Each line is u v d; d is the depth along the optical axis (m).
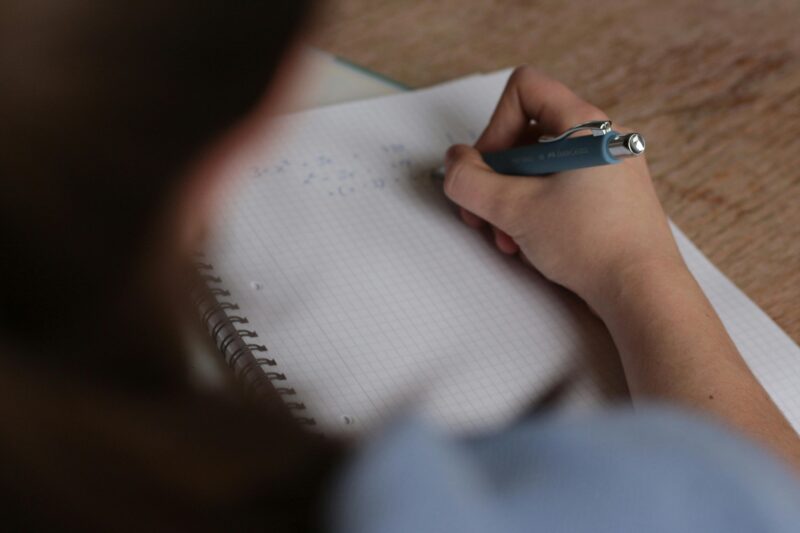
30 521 0.35
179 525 0.35
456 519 0.40
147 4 0.29
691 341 0.74
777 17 1.20
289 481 0.37
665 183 0.97
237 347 0.67
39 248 0.31
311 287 0.81
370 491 0.39
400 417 0.42
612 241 0.81
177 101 0.30
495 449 0.43
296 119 0.97
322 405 0.72
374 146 0.96
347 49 1.11
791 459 0.67
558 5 1.19
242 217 0.87
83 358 0.33
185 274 0.36
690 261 0.89
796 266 0.89
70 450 0.34
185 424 0.35
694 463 0.43
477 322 0.81
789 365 0.80
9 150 0.30
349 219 0.88
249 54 0.30
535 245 0.83
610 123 0.79
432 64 1.10
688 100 1.07
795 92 1.09
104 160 0.30
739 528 0.43
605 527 0.41
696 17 1.19
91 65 0.29
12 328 0.33
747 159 1.01
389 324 0.79
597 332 0.81
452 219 0.90
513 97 0.91
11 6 0.29
